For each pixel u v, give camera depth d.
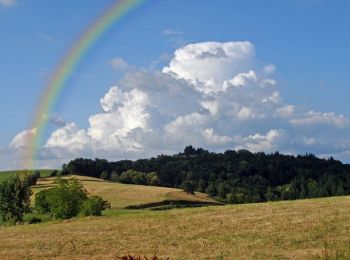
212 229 41.44
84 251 35.91
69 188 76.06
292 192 160.62
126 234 42.47
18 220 94.75
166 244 37.00
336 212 44.34
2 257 34.56
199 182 189.75
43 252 36.12
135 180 183.12
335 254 26.38
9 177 102.19
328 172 190.88
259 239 36.03
